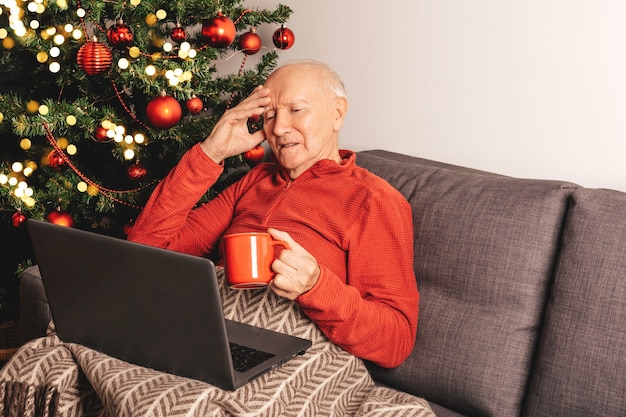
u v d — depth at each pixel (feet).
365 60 7.16
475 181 5.40
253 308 4.98
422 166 5.87
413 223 5.44
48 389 4.33
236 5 7.73
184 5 6.35
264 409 4.08
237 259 4.25
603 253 4.48
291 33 7.05
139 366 4.28
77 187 6.63
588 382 4.37
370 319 4.76
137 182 7.23
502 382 4.78
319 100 5.58
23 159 7.07
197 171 5.79
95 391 4.46
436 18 6.55
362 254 5.20
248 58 8.17
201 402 3.87
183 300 3.84
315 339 4.82
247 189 6.15
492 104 6.30
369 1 7.02
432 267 5.25
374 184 5.37
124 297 4.09
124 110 7.07
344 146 7.48
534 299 4.84
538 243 4.86
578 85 5.75
